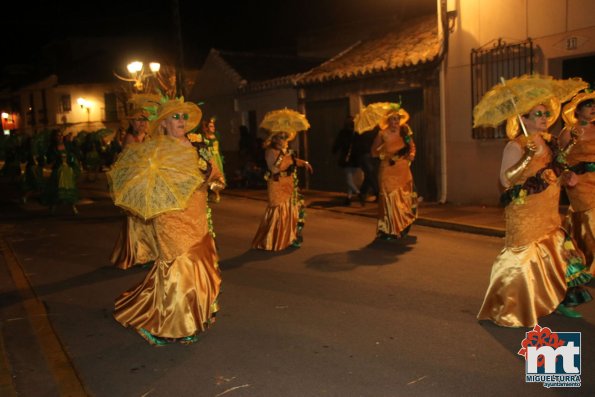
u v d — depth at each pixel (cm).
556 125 1052
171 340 494
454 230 977
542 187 475
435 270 710
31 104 4356
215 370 448
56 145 1263
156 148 446
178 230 474
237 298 626
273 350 482
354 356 464
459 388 404
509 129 498
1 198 1659
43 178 1473
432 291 626
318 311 575
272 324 543
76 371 455
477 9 1152
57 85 3962
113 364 466
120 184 446
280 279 695
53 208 1291
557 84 474
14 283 718
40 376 450
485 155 1163
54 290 682
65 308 614
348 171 1285
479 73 1157
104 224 1138
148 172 440
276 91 1753
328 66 1614
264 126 827
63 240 986
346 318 552
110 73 4000
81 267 788
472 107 1177
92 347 504
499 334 495
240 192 1614
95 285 698
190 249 480
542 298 491
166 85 2145
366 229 1005
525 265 490
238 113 1981
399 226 859
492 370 429
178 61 1942
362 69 1400
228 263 782
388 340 494
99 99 3994
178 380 433
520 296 493
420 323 530
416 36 1498
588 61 1020
